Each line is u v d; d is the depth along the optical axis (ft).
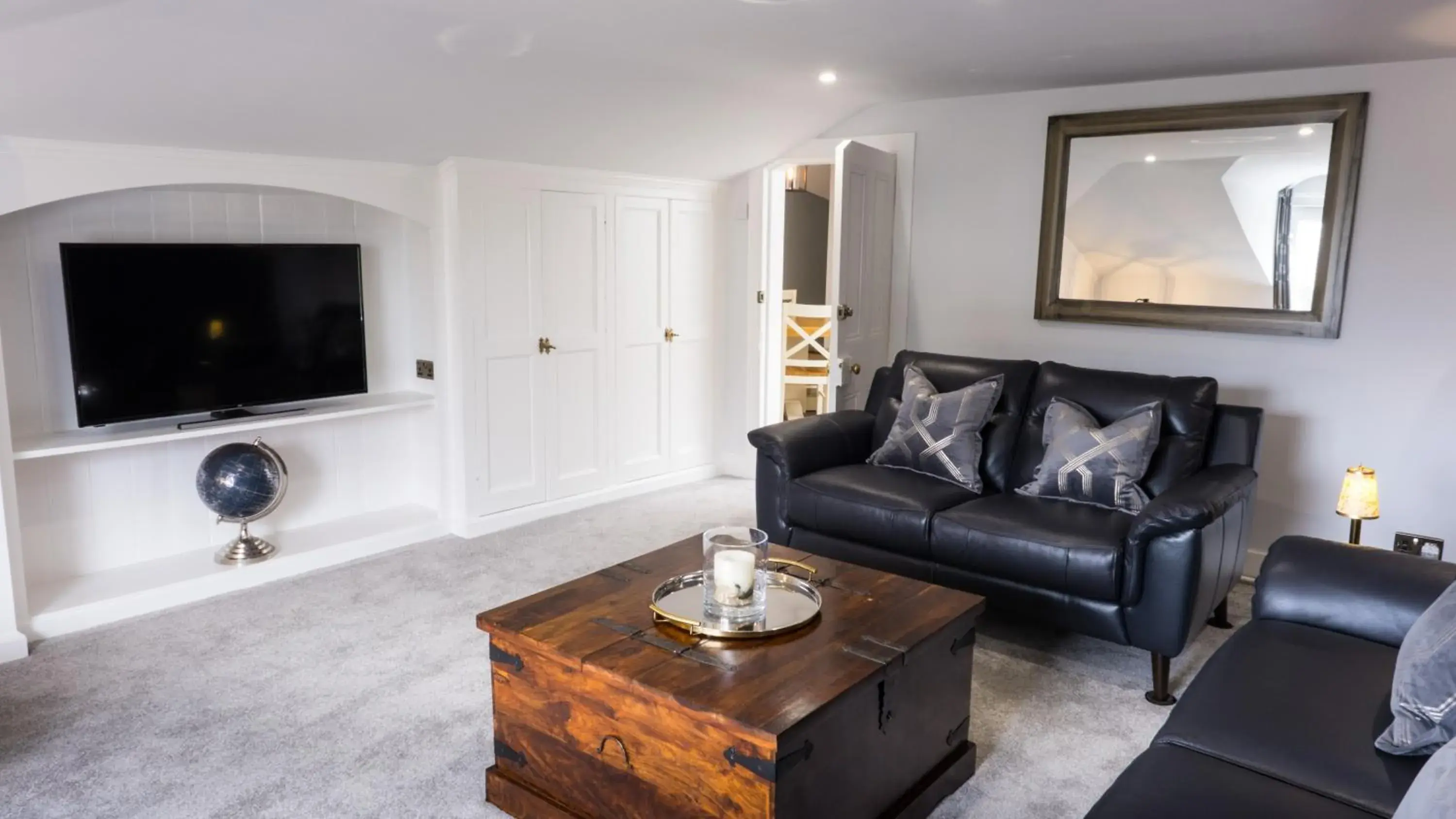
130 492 12.01
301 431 13.78
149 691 9.30
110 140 10.35
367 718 8.84
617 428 16.47
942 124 15.24
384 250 14.43
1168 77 13.04
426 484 14.96
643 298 16.52
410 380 14.96
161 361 11.79
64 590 11.14
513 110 12.37
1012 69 12.56
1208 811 4.99
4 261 10.83
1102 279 14.07
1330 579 7.46
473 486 14.33
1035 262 14.70
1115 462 10.57
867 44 10.93
